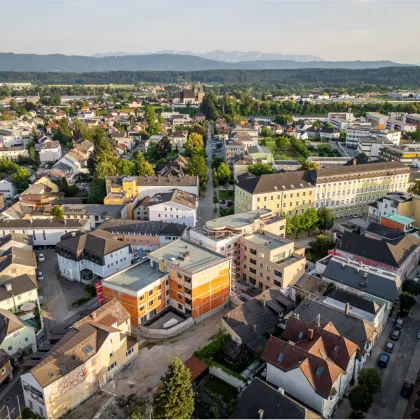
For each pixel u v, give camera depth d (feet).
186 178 617.21
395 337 302.25
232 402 240.53
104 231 431.43
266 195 511.40
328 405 226.17
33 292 347.77
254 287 377.09
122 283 322.34
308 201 539.29
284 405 207.21
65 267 407.23
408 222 452.76
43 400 227.61
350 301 313.53
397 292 324.19
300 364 228.02
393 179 588.50
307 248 454.40
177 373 222.28
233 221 399.65
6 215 499.51
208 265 327.47
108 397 252.62
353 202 572.51
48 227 472.85
